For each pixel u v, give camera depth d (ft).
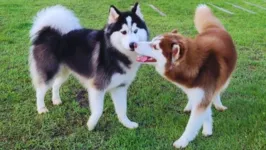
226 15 15.12
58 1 17.03
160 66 5.33
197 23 6.82
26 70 8.66
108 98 7.38
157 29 12.77
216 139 5.81
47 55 6.44
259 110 6.72
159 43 5.20
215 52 5.44
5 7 15.28
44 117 6.48
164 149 5.55
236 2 17.42
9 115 6.54
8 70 8.61
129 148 5.56
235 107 6.89
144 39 5.88
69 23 6.54
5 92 7.45
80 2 17.02
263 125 6.12
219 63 5.46
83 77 6.22
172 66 5.20
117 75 5.74
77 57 6.20
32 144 5.64
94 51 5.93
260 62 9.41
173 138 5.85
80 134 5.96
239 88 7.78
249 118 6.33
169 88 7.93
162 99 7.29
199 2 17.34
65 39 6.39
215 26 6.48
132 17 5.66
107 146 5.65
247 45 11.00
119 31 5.52
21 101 7.13
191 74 5.21
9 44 10.58
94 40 5.99
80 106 7.11
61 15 6.47
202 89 5.35
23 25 12.58
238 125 6.15
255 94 7.48
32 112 6.70
